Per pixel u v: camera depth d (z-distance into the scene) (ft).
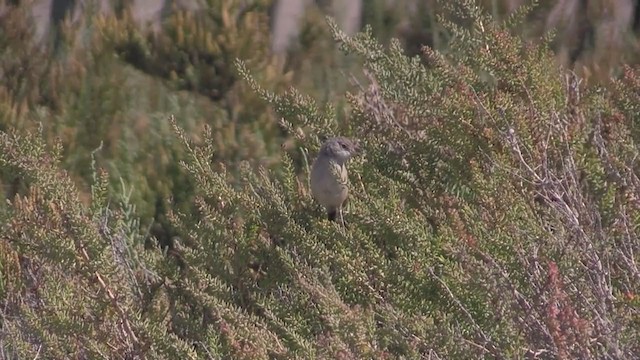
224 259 32.32
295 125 39.60
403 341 25.63
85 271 28.89
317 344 26.25
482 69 37.32
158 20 64.85
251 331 27.07
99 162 52.26
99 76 58.34
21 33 60.75
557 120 33.37
